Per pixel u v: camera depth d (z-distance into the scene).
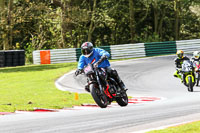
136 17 91.38
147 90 28.44
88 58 15.89
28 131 10.96
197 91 26.91
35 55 57.19
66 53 56.69
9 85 33.12
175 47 61.38
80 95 24.38
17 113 16.17
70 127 11.55
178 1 89.38
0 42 70.62
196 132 9.70
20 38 81.38
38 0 73.88
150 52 60.03
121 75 38.06
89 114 15.07
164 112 15.08
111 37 91.19
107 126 11.68
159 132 9.80
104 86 15.54
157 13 89.81
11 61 53.16
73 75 39.16
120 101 17.08
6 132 10.86
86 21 77.44
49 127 11.61
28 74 41.91
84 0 81.88
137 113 15.00
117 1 81.75
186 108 16.33
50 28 78.81
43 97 23.72
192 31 108.00
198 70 29.12
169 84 32.00
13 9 67.06
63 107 18.61
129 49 58.78
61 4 73.69
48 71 43.97
